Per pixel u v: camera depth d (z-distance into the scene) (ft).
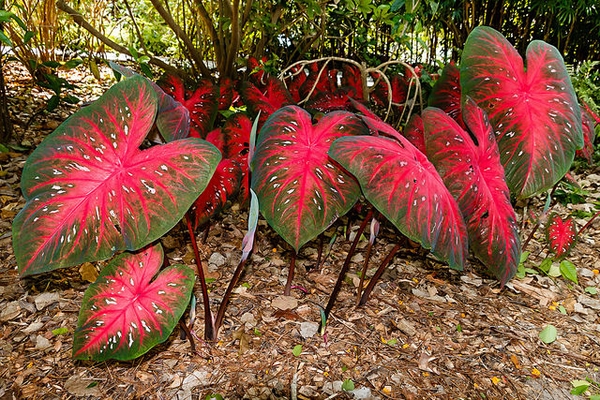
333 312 6.17
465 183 5.25
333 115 5.43
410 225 4.55
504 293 6.90
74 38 15.20
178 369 5.22
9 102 11.60
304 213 4.85
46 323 5.68
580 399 5.21
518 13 12.14
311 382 5.15
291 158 5.04
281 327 5.87
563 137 5.80
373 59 10.34
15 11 12.55
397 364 5.48
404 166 4.67
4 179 8.61
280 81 7.95
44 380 4.97
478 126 5.42
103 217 4.18
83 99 12.46
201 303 6.16
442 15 11.85
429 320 6.21
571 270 7.14
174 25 10.02
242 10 10.62
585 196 9.77
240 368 5.27
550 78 5.92
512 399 5.16
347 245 7.63
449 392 5.17
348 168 4.59
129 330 4.47
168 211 4.22
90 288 4.48
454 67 7.25
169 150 4.34
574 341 6.07
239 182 6.56
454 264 4.85
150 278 4.57
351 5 8.48
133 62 15.03
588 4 10.93
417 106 9.34
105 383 4.99
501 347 5.86
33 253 3.98
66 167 4.19
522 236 8.27
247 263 7.02
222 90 8.38
